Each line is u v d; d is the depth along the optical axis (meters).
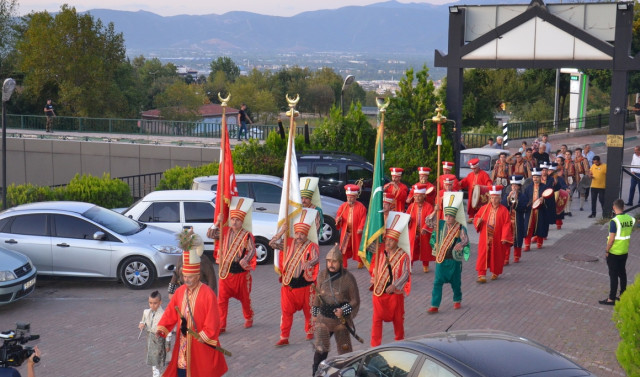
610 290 12.62
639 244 17.23
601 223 19.64
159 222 15.25
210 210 15.31
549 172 17.30
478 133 40.16
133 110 53.09
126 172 30.88
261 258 15.44
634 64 18.72
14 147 32.53
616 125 19.34
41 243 13.70
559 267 15.28
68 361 10.03
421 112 21.22
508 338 6.56
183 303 8.06
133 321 11.82
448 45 20.80
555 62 19.56
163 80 84.50
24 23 50.56
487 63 20.38
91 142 31.28
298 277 10.34
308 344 10.65
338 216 14.64
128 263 13.62
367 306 12.59
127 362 9.98
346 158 18.94
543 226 16.64
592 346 10.57
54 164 32.06
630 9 18.56
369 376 6.68
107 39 48.38
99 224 13.86
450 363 5.97
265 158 20.66
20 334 6.98
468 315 12.03
